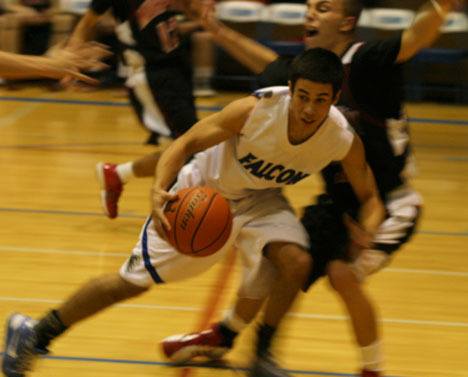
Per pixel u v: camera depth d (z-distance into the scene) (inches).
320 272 254.4
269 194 247.6
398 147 259.4
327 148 229.3
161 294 330.0
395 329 305.3
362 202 241.9
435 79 833.5
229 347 267.0
